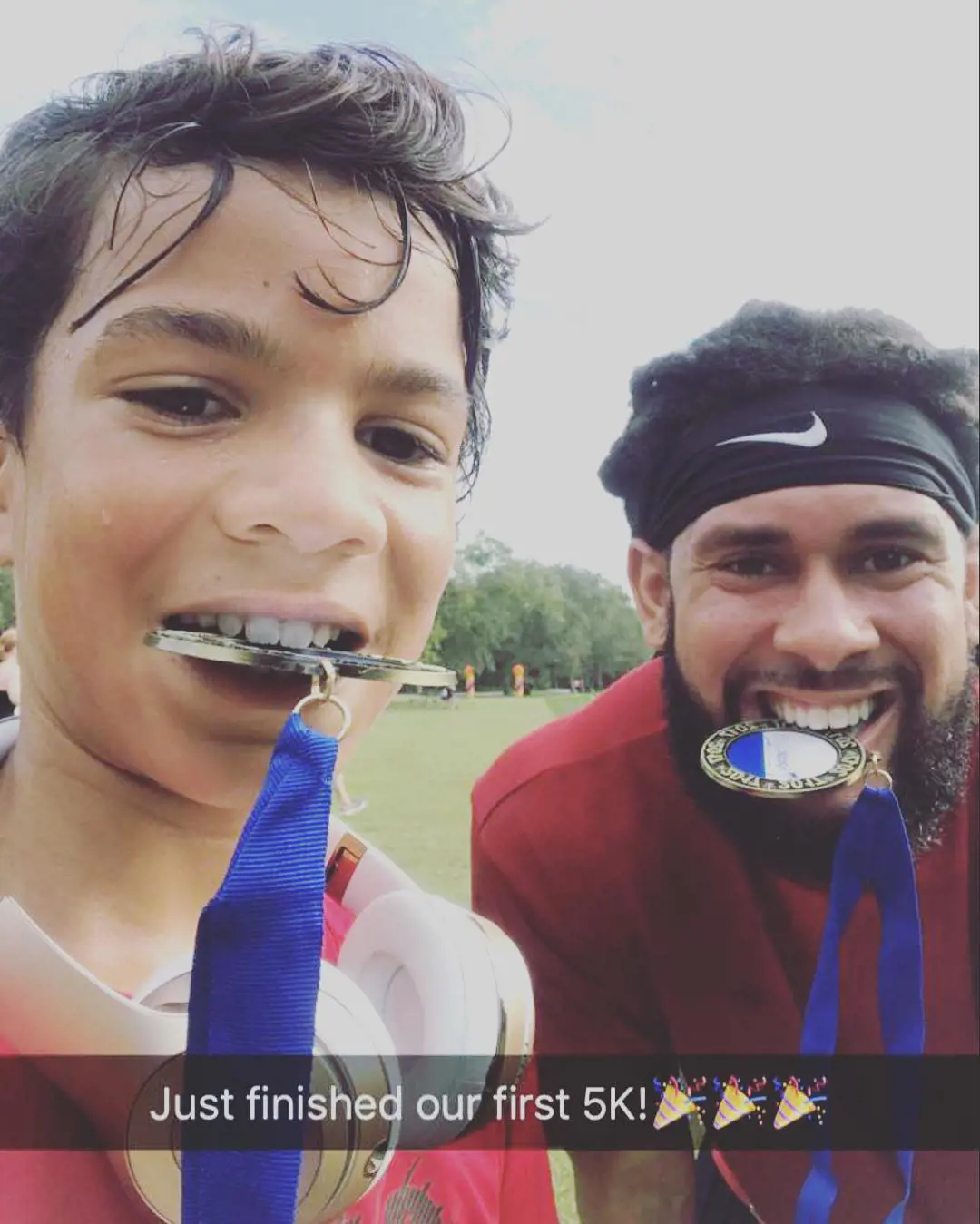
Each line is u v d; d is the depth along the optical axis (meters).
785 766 0.45
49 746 0.28
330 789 0.21
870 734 0.49
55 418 0.27
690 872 0.51
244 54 0.28
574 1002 0.51
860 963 0.50
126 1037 0.22
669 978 0.51
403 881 0.31
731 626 0.48
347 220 0.27
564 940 0.51
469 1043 0.25
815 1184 0.43
